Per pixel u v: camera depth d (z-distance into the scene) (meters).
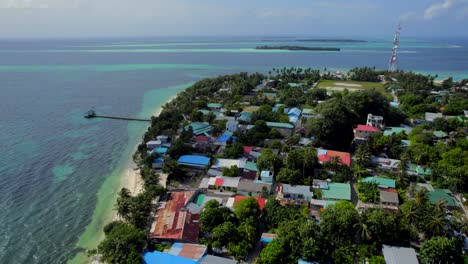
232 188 77.06
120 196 72.12
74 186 84.38
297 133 110.75
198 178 84.81
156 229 61.06
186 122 125.06
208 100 169.62
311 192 72.25
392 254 52.81
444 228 56.25
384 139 98.38
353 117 116.38
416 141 102.81
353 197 74.69
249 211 62.09
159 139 107.69
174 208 67.12
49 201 77.00
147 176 81.44
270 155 85.31
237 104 154.00
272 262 51.34
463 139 98.00
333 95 171.62
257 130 112.56
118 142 116.44
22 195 79.31
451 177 77.56
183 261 51.50
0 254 59.59
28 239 63.66
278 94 180.50
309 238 52.72
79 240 63.34
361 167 84.56
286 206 66.44
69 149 109.00
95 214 72.12
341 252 52.25
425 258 51.84
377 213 57.94
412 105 152.25
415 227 59.78
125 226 60.25
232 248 54.66
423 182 81.06
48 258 58.59
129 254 51.66
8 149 107.62
